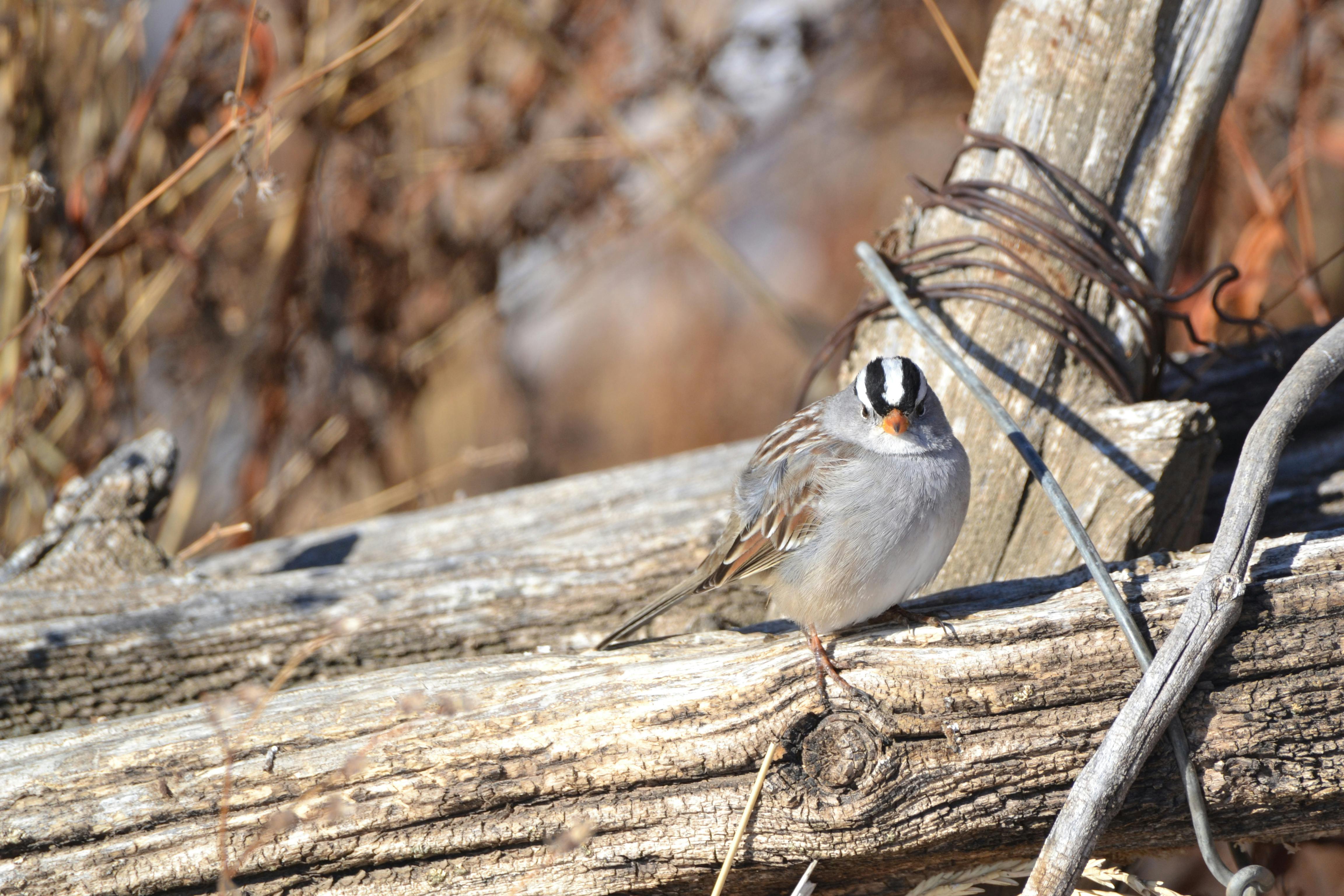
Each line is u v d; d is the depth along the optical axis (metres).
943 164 16.98
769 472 6.66
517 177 12.30
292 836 5.40
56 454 9.94
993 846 5.49
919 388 6.16
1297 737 5.23
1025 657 5.39
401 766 5.47
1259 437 5.51
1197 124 7.12
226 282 11.88
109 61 10.51
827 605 6.11
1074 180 7.07
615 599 7.77
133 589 7.38
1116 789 5.00
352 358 11.98
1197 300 10.48
